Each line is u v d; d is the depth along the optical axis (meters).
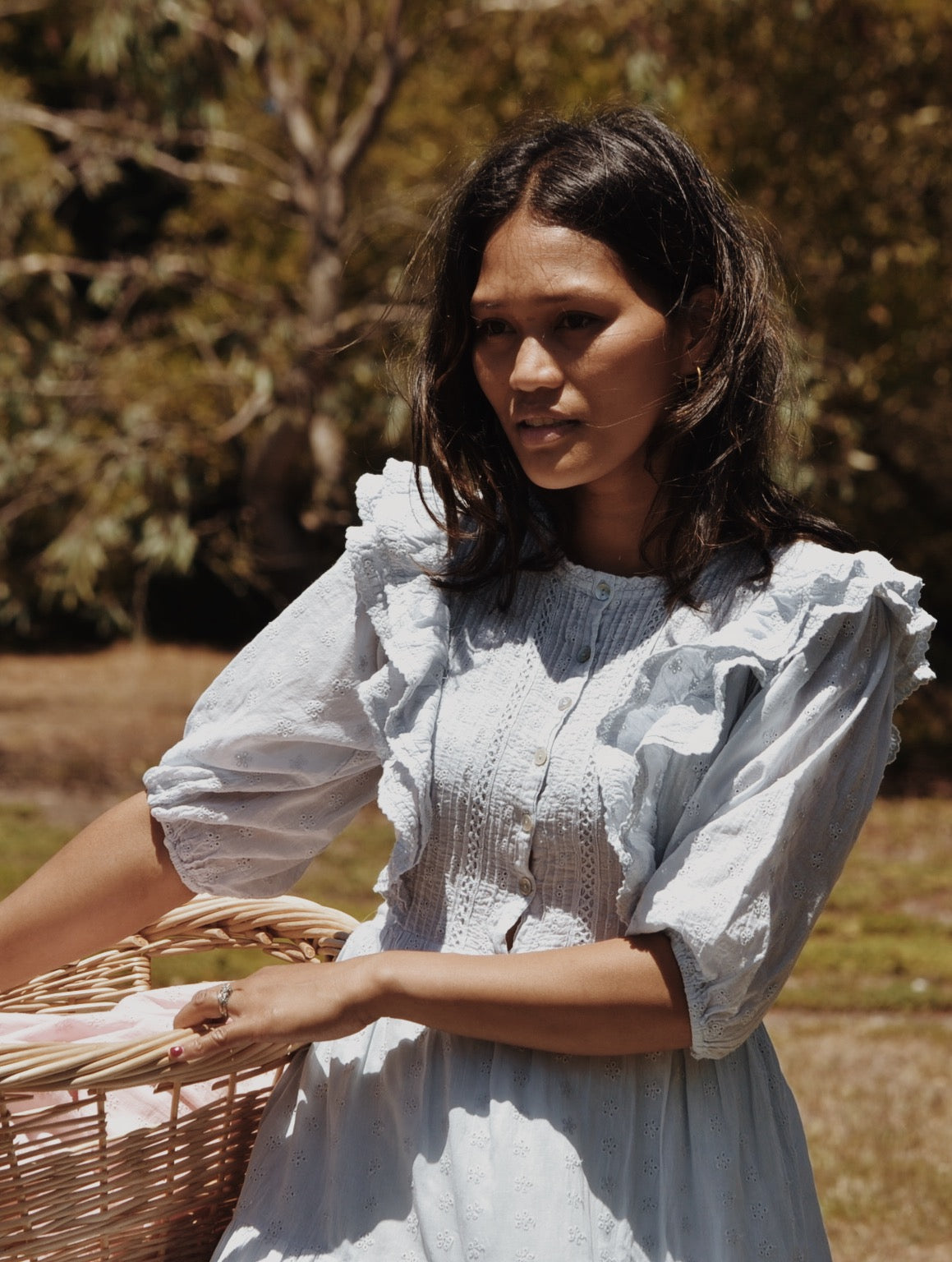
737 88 9.33
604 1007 1.36
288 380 9.55
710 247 1.47
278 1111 1.55
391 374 1.76
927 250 9.41
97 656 15.93
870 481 11.40
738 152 9.22
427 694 1.51
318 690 1.58
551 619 1.53
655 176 1.44
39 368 9.68
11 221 9.74
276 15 9.51
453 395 1.58
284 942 2.07
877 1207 3.18
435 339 1.59
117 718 11.95
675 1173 1.39
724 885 1.34
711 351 1.48
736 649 1.37
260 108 10.86
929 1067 4.18
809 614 1.39
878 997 4.88
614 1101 1.40
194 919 2.03
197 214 12.33
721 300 1.47
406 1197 1.41
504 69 9.81
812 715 1.38
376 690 1.52
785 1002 4.86
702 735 1.36
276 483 9.91
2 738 10.67
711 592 1.48
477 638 1.55
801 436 1.87
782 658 1.37
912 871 7.21
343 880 6.43
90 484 9.79
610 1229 1.36
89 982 2.06
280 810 1.62
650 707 1.39
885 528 12.82
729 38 9.07
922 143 9.33
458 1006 1.37
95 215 14.71
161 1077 1.38
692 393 1.49
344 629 1.58
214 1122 1.52
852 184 9.27
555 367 1.43
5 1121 1.38
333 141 10.20
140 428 9.58
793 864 1.41
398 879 1.52
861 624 1.41
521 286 1.43
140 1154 1.46
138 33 8.16
